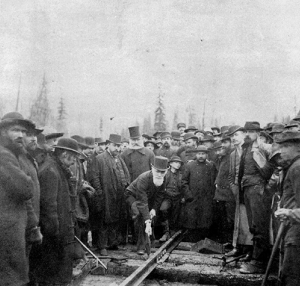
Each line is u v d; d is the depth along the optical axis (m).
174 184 7.37
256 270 5.11
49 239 4.19
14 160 3.30
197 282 5.14
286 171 3.87
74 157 4.32
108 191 6.21
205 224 7.25
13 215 3.22
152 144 9.70
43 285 4.21
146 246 5.78
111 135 6.57
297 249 3.55
